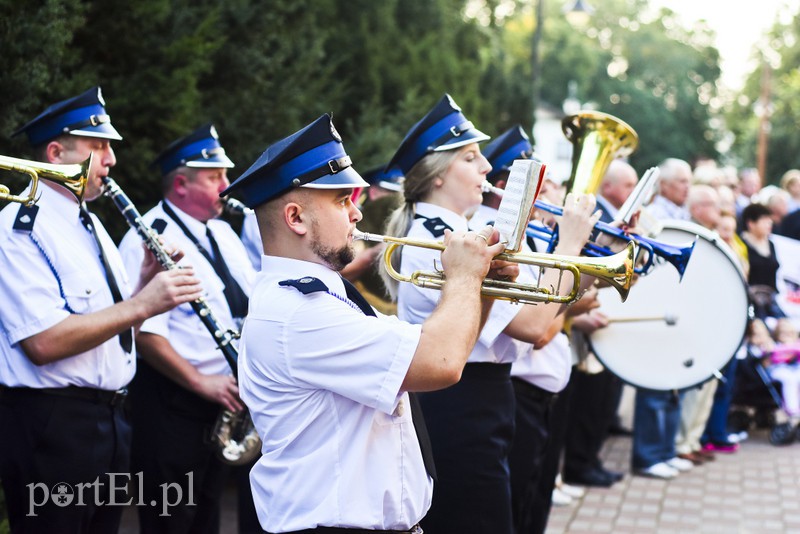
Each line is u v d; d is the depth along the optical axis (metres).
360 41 9.61
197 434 4.40
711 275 5.36
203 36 6.03
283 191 2.52
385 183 5.34
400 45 10.54
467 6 15.89
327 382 2.46
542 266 2.67
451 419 3.72
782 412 9.34
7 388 3.58
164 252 3.89
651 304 5.40
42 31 4.63
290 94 7.15
